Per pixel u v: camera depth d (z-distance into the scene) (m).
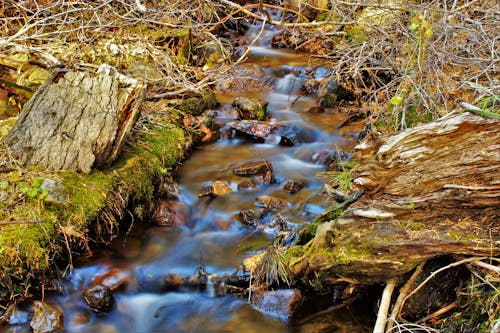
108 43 5.17
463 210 2.57
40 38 4.57
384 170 2.70
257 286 3.13
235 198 4.08
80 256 3.22
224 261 3.39
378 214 2.67
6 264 2.80
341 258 2.71
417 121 3.88
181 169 4.41
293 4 7.40
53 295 3.02
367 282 2.79
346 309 2.99
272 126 5.09
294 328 2.90
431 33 3.66
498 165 2.43
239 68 6.23
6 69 4.33
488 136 2.47
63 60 4.65
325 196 4.07
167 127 4.44
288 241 3.43
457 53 4.16
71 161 3.34
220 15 6.84
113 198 3.41
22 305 2.88
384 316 2.55
